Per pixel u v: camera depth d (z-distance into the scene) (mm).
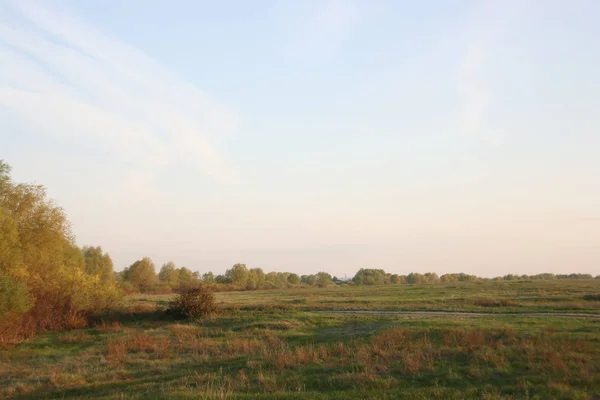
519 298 43781
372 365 16469
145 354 23266
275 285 130125
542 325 24094
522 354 16641
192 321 37250
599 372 13977
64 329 34688
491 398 11844
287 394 13023
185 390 14094
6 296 26406
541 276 156375
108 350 25109
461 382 14094
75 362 22297
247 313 38625
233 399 12555
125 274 100062
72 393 15914
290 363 17594
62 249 37906
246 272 111938
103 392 15664
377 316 32312
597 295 43125
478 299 43219
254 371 17109
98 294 39156
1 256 29547
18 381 18375
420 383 14227
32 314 32469
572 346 17391
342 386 14219
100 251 83062
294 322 32125
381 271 150125
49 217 35156
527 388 12883
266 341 25391
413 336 21844
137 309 41344
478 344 18750
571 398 11750
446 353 17734
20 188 34500
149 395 13844
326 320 32094
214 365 19078
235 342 24625
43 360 23562
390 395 12570
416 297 53156
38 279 33219
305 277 161500
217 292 90375
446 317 30172
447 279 150000
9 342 28000
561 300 40656
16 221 32188
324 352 19172
